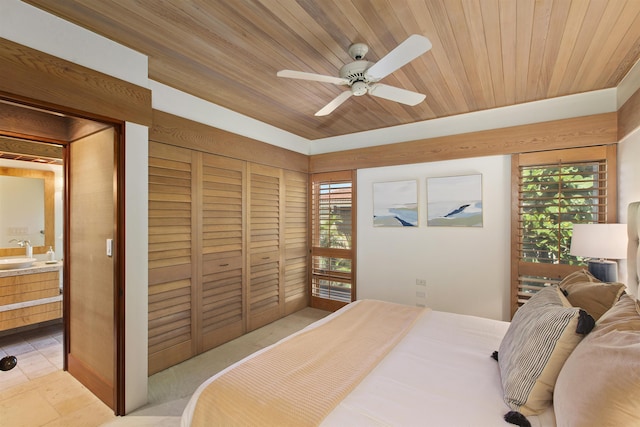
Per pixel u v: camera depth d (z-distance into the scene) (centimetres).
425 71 232
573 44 195
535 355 117
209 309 301
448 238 340
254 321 353
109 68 196
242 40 195
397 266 374
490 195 317
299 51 207
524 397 114
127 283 205
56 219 392
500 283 312
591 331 112
